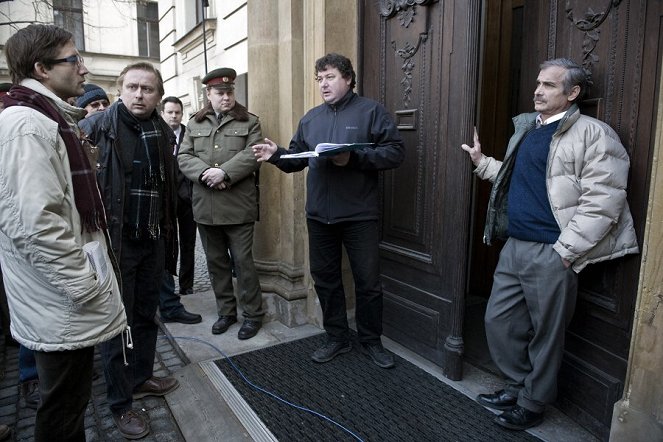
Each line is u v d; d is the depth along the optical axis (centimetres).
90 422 230
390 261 306
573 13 208
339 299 286
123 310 166
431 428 219
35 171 136
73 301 144
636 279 190
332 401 241
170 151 237
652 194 160
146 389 247
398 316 303
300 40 320
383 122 253
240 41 527
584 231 183
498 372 268
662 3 174
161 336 331
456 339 259
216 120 318
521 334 222
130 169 215
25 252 138
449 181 255
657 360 162
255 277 323
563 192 193
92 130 208
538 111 207
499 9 338
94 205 158
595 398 210
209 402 241
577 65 194
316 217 270
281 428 219
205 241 324
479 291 387
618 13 189
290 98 323
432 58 260
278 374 269
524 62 236
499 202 226
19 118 137
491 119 351
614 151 184
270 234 355
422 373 269
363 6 307
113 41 1397
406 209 289
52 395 155
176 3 777
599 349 208
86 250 151
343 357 288
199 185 315
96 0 1349
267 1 329
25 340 149
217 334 325
